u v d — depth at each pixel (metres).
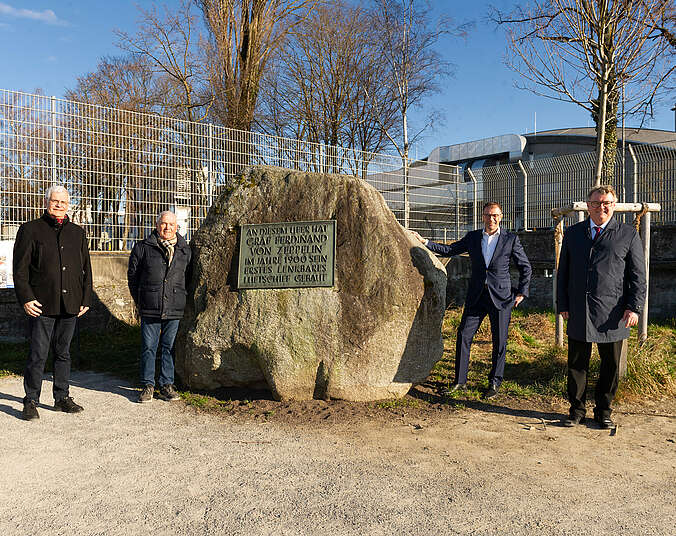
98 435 4.31
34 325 4.78
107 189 8.70
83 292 5.11
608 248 4.48
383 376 5.18
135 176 8.95
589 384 5.59
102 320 9.00
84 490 3.30
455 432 4.42
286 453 3.94
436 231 13.82
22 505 3.09
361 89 23.94
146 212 9.07
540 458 3.86
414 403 5.21
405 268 5.30
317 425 4.58
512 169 13.88
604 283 4.46
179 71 23.72
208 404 5.19
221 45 17.73
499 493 3.27
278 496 3.22
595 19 7.71
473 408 5.10
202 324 5.36
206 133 9.62
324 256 5.27
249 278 5.39
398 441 4.21
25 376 4.76
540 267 11.82
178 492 3.28
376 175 12.47
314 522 2.91
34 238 4.76
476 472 3.60
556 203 12.89
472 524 2.89
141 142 8.99
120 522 2.90
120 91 23.75
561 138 18.88
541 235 11.88
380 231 5.29
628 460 3.83
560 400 5.33
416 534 2.78
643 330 6.62
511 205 13.91
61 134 8.26
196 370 5.45
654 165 10.39
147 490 3.30
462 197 14.55
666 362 6.10
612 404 5.18
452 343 7.88
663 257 9.94
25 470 3.60
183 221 9.37
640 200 10.61
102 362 7.22
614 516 2.98
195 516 2.97
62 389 5.02
